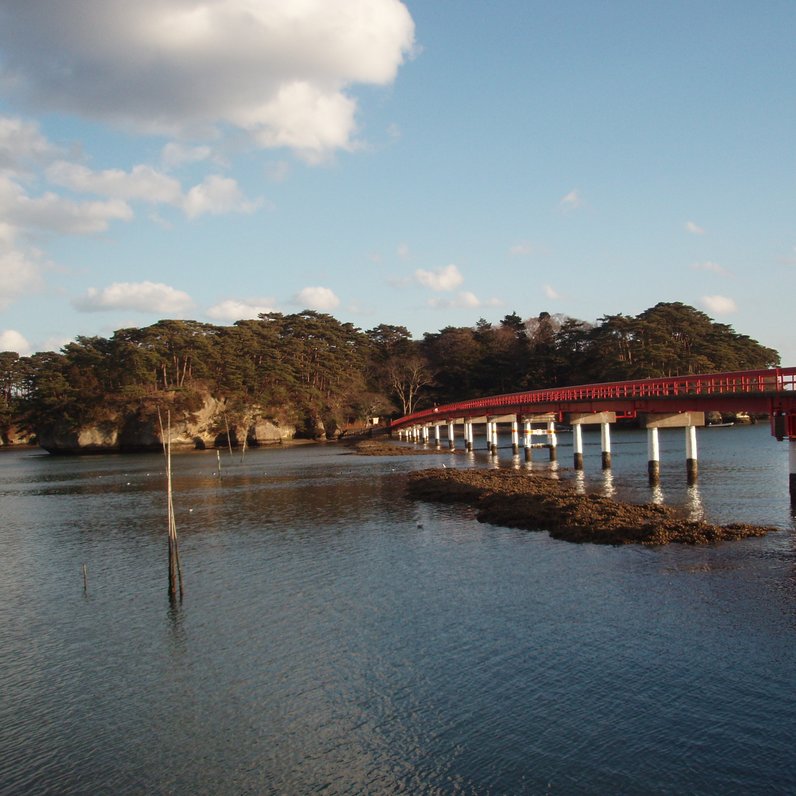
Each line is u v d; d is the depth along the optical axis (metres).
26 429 156.75
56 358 165.50
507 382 173.88
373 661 19.66
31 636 23.67
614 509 37.31
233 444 145.25
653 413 54.62
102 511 53.06
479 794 13.22
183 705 17.77
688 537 30.83
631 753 14.19
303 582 28.30
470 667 18.78
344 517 43.81
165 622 24.28
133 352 134.62
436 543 34.22
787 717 15.12
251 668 19.80
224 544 37.06
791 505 39.47
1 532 45.66
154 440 136.00
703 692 16.44
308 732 16.00
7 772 15.05
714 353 143.38
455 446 114.69
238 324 172.38
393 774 14.10
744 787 12.89
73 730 16.80
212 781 14.32
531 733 15.22
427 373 178.25
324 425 161.88
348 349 181.75
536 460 82.25
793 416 40.03
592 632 20.58
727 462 66.31
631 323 147.62
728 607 21.86
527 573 27.41
